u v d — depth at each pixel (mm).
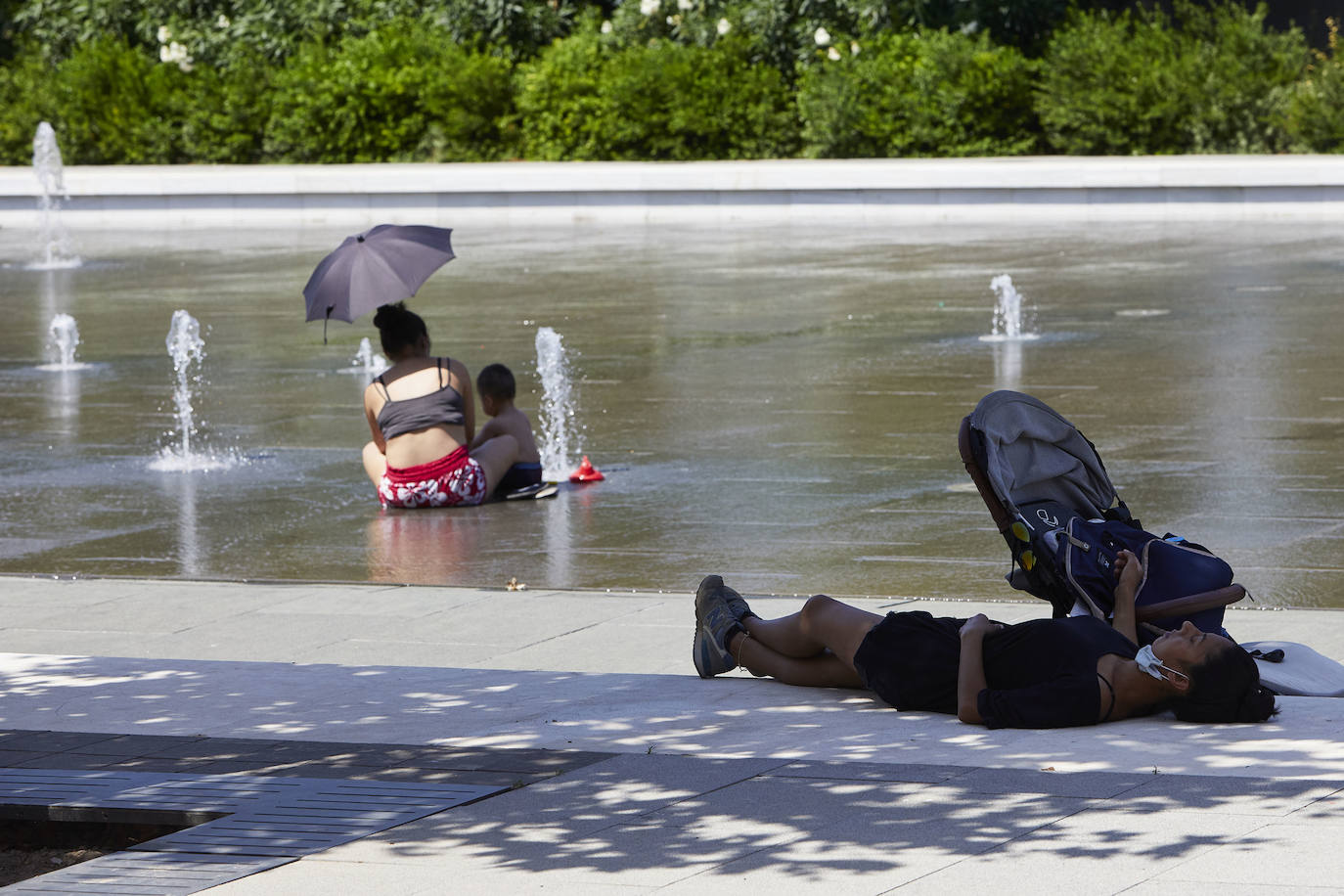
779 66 97750
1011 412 17203
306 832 12867
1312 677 16500
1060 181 77562
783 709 16172
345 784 14016
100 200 88438
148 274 65250
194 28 106438
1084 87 89438
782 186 81125
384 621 20844
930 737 14969
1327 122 83938
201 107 100250
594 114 95000
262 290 59656
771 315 49562
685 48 96438
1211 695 14977
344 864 12164
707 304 52281
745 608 17641
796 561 23203
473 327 48781
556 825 12812
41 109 101562
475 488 27656
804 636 16984
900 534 24609
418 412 27578
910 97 90062
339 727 15852
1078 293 51938
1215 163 76375
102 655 19469
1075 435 17375
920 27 96125
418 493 27375
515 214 84188
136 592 22641
